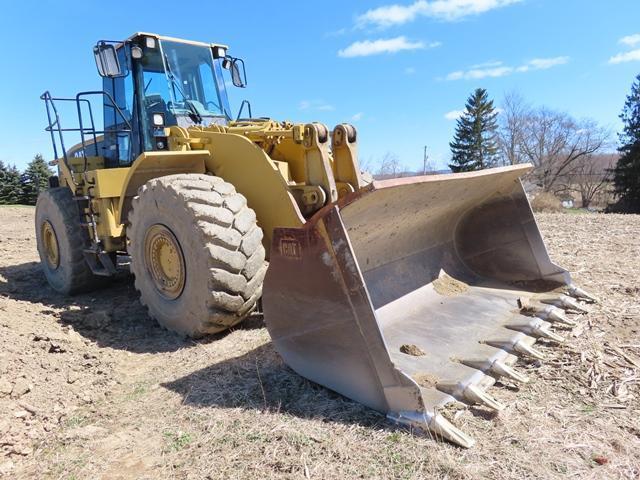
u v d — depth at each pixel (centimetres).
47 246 613
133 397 296
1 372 298
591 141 3588
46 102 570
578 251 625
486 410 249
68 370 327
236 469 217
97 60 451
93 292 597
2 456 239
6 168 3444
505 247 416
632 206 3212
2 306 446
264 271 366
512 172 381
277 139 434
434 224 399
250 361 326
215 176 405
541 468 206
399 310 349
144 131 491
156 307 409
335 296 257
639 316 367
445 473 205
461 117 4412
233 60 582
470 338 316
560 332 342
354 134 351
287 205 370
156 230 388
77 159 596
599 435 229
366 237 317
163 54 495
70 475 224
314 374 282
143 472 222
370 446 225
